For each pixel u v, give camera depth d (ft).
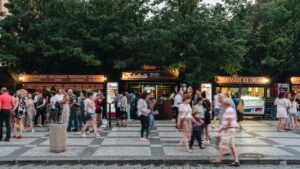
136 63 88.38
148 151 42.24
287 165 37.09
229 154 40.27
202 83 84.53
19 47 87.71
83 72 96.58
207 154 40.50
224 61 86.38
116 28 86.84
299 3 104.99
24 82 93.81
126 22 88.28
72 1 88.94
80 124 60.64
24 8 91.50
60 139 41.57
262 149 43.80
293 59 98.12
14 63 87.66
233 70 91.09
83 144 47.06
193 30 82.23
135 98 83.05
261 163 37.65
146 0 90.22
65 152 41.52
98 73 96.02
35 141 49.57
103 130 61.67
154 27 87.45
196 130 43.06
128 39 82.58
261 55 104.47
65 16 91.04
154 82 95.81
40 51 89.51
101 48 89.04
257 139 52.19
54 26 89.81
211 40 82.99
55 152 41.37
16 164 37.24
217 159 36.83
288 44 98.68
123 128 64.69
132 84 96.07
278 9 105.09
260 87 95.96
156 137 53.16
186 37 83.66
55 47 88.99
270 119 85.61
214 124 64.13
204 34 81.15
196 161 37.58
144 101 50.16
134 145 46.34
